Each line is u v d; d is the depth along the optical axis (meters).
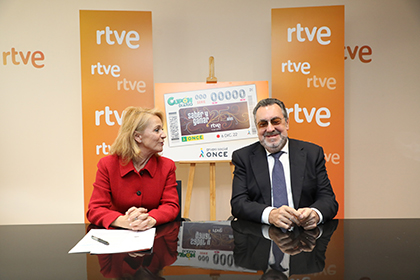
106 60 2.92
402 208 3.26
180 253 1.13
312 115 2.93
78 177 3.27
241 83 2.90
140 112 1.82
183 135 2.90
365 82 3.20
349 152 3.26
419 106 3.19
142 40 2.93
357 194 3.29
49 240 1.32
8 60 3.13
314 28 2.89
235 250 1.16
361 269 0.96
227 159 2.89
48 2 3.12
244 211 1.71
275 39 2.92
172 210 1.71
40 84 3.17
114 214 1.56
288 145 2.09
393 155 3.24
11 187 3.22
